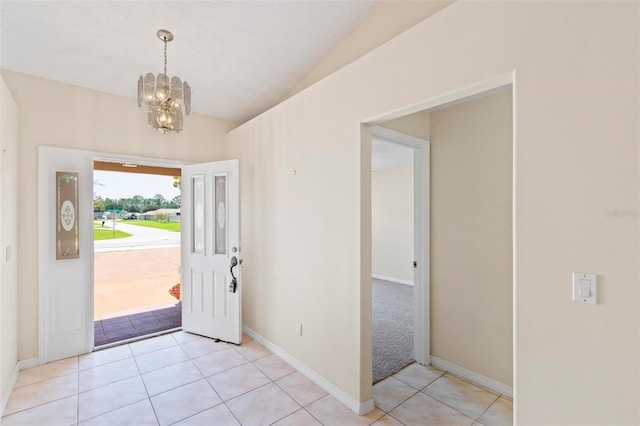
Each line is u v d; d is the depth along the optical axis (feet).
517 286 4.39
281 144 9.67
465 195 8.66
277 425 6.50
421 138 9.25
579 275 3.87
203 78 10.16
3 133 7.05
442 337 9.15
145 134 11.02
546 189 4.14
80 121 9.76
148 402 7.26
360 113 6.95
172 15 7.34
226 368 8.93
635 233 3.50
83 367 8.93
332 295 7.77
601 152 3.71
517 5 4.40
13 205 8.09
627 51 3.54
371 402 7.07
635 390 3.50
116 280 21.24
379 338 11.39
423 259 9.35
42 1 6.68
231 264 10.63
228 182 10.80
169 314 13.91
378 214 22.76
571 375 3.94
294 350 9.06
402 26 7.27
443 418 6.79
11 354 7.86
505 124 7.87
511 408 7.17
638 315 3.48
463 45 5.03
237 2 7.16
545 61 4.14
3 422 6.53
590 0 3.78
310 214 8.50
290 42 8.76
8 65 8.45
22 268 8.75
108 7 6.96
